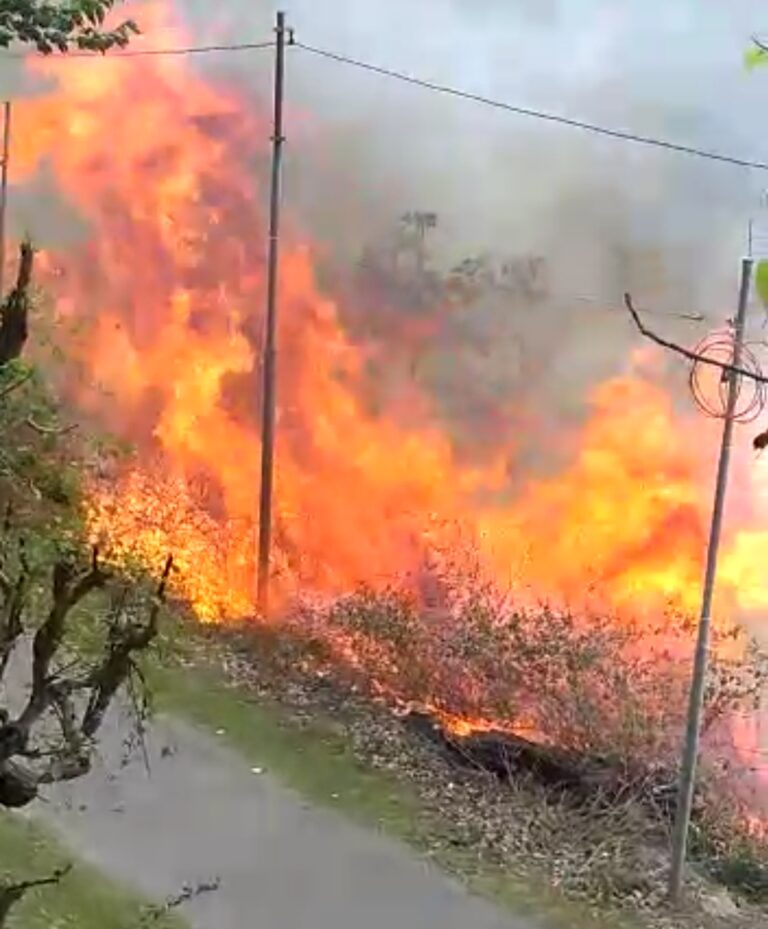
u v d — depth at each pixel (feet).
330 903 37.58
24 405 25.08
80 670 25.52
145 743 44.09
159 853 39.09
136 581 28.68
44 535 24.14
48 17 23.91
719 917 38.52
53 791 41.57
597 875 39.93
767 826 44.04
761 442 9.55
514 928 37.01
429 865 39.83
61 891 35.58
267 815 41.68
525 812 43.16
